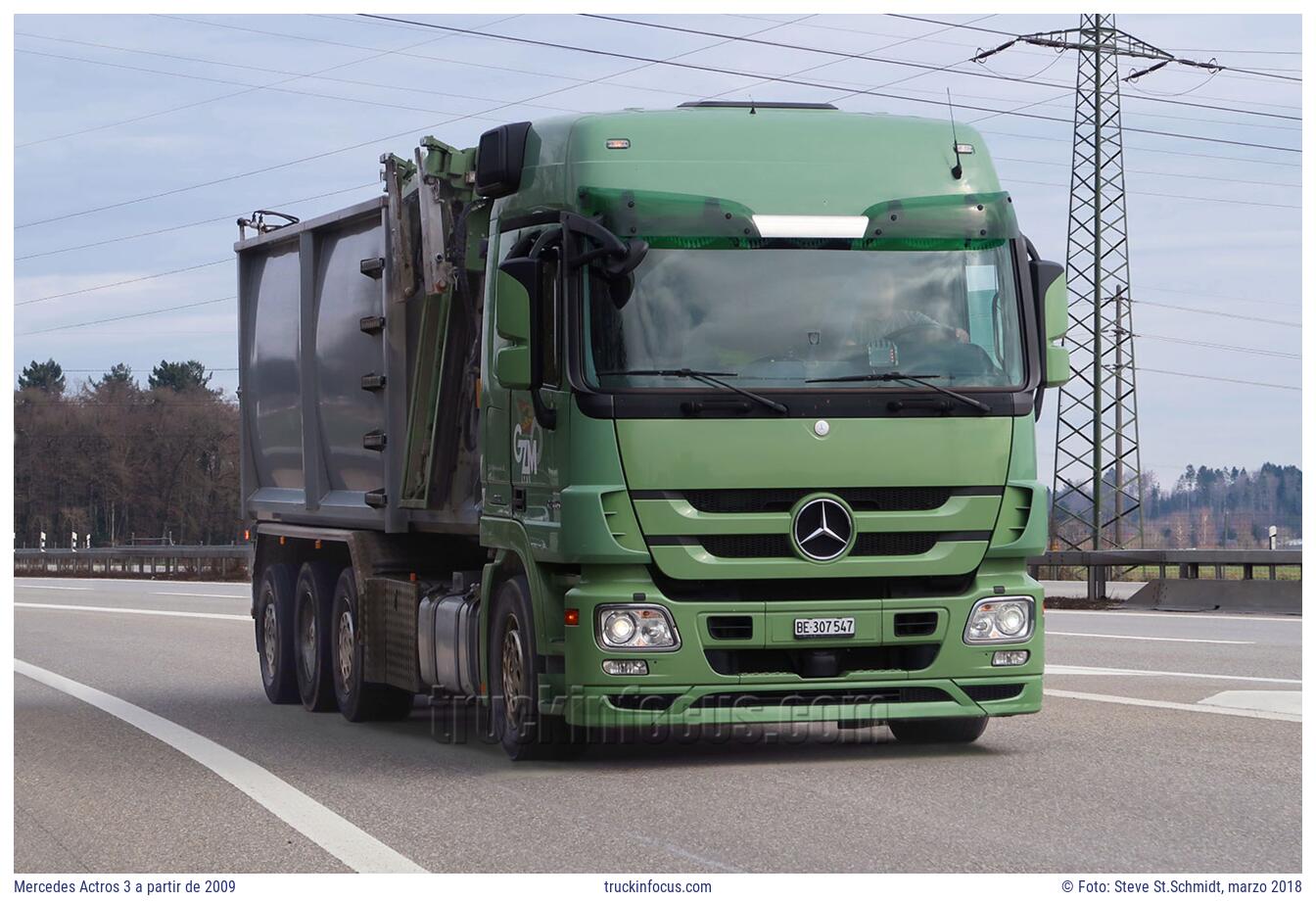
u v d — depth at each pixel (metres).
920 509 9.16
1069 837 7.11
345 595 12.94
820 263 9.20
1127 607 23.86
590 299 9.02
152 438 104.69
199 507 104.94
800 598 9.12
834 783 8.59
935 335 9.26
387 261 12.36
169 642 21.14
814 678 9.07
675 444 8.91
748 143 9.36
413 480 11.99
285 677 14.10
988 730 10.59
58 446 103.75
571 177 9.30
